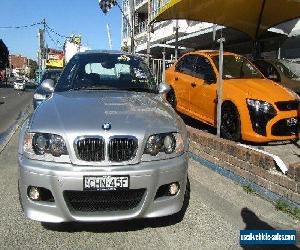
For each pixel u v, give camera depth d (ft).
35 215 11.25
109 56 17.62
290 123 21.83
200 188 16.74
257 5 32.32
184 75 28.73
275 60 37.83
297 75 35.81
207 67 26.40
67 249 11.13
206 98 25.38
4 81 181.98
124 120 11.69
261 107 21.47
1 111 52.75
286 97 22.18
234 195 15.96
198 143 21.20
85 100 13.42
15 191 15.88
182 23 71.72
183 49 67.62
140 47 88.99
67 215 11.05
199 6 31.68
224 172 18.54
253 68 26.63
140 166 11.16
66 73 16.66
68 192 11.01
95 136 11.07
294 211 13.94
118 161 11.11
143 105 13.29
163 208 11.57
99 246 11.34
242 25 37.96
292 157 19.93
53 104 13.08
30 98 89.86
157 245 11.51
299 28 45.16
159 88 16.30
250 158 16.62
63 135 11.11
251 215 13.91
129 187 10.98
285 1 30.71
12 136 29.73
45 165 11.04
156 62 45.39
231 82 23.99
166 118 12.44
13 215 13.41
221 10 32.94
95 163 11.00
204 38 56.39
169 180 11.46
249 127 21.65
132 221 13.03
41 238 11.76
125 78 16.51
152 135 11.48
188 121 30.99
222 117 23.56
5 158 21.75
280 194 14.80
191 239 11.96
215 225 12.98
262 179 15.79
